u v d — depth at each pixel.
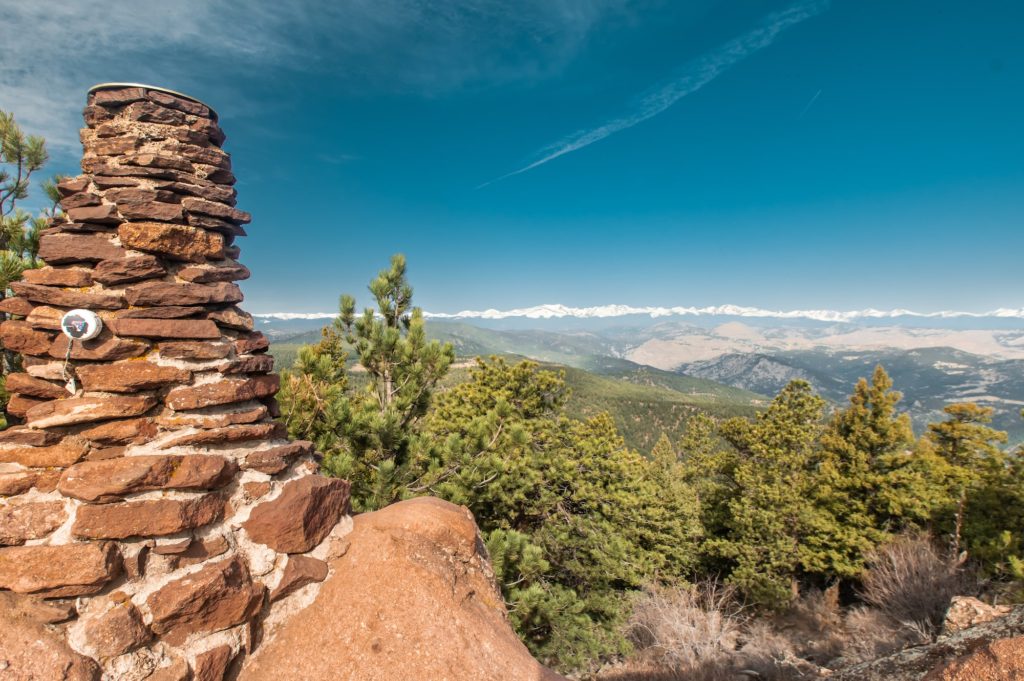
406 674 3.65
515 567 11.23
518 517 16.80
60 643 3.08
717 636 14.67
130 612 3.32
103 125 4.40
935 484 23.39
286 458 4.65
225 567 3.79
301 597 4.23
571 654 13.87
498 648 4.20
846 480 23.61
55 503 3.45
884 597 16.39
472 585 4.86
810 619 20.91
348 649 3.78
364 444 9.03
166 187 4.40
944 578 14.82
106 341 3.94
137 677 3.22
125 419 3.88
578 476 17.50
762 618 22.02
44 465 3.58
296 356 8.52
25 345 3.89
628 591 17.98
